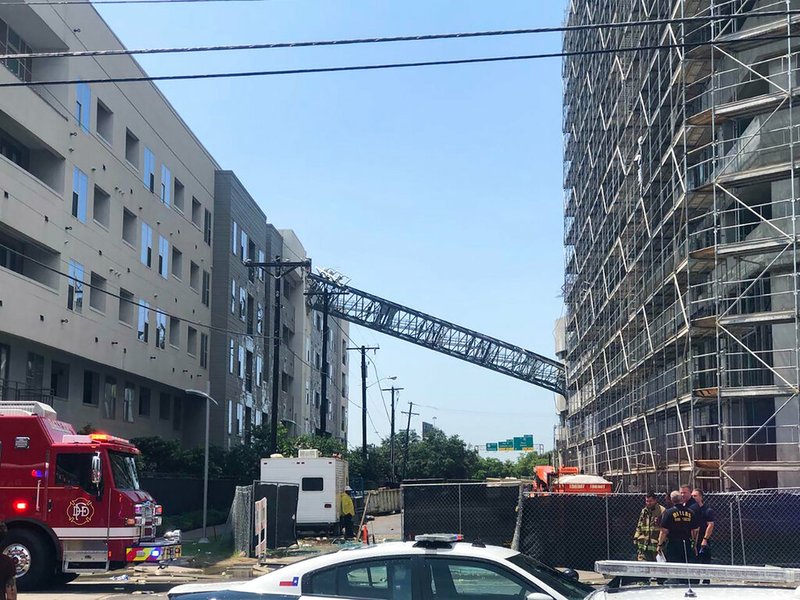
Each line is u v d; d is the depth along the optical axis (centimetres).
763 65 2538
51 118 2864
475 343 6012
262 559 2098
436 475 8631
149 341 3803
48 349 2925
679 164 2883
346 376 9600
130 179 3616
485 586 708
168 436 4344
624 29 3422
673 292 3016
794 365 2345
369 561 730
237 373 5081
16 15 2736
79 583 1767
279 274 3938
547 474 3353
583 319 4984
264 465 2967
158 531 2708
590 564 1888
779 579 493
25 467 1630
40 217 2770
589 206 4462
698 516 1352
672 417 3102
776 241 2291
